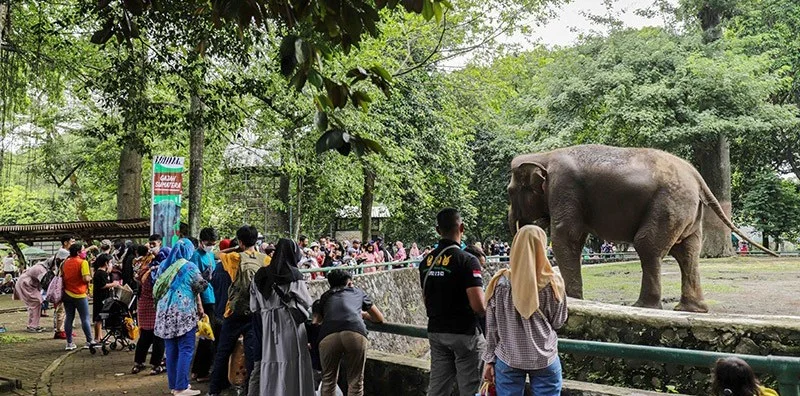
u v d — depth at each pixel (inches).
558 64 940.0
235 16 154.5
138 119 424.5
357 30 153.7
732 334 243.9
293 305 230.5
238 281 267.0
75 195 1338.6
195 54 400.5
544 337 157.2
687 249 326.3
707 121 823.1
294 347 229.5
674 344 255.3
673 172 318.3
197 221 610.2
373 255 776.3
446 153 1050.1
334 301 224.5
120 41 196.9
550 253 811.4
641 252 315.3
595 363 276.4
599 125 879.1
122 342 442.3
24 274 561.3
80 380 340.8
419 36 758.5
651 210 314.2
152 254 356.8
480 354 191.3
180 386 283.7
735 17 1015.6
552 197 337.1
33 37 547.5
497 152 1407.5
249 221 1243.2
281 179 1072.8
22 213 1455.5
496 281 163.9
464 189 1200.8
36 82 574.2
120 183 826.8
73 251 435.5
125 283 462.9
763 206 1141.1
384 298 536.7
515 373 158.7
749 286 473.1
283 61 146.9
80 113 885.2
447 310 189.8
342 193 972.6
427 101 980.6
